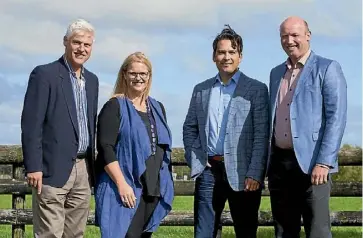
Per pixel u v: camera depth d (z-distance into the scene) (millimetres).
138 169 5184
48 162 5293
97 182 5312
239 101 5543
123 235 5137
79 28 5348
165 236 8430
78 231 5492
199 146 5672
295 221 5629
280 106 5484
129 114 5242
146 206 5301
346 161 7133
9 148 7441
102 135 5215
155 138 5324
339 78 5348
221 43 5520
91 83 5523
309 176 5406
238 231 5664
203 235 5621
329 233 5473
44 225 5348
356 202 13758
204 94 5676
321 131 5359
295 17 5457
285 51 5469
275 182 5574
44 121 5320
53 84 5305
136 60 5277
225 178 5559
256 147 5484
